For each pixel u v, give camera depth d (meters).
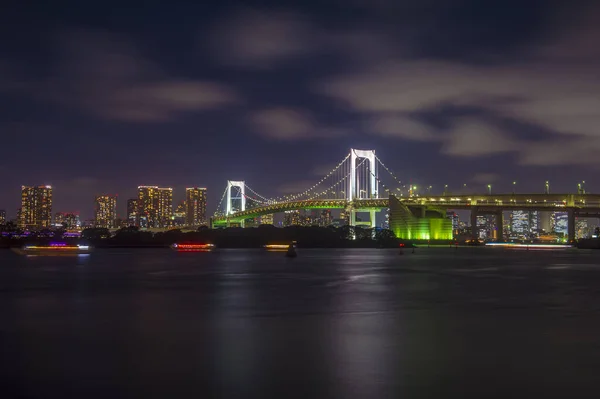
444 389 20.86
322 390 20.70
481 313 38.94
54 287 57.94
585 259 132.50
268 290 54.72
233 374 22.75
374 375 22.59
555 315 37.97
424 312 39.41
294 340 29.28
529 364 24.27
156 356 25.72
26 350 27.05
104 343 28.59
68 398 19.91
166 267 92.12
